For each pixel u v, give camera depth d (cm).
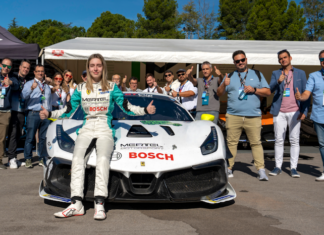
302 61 706
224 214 250
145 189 245
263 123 661
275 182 381
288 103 420
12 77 441
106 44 804
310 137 738
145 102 375
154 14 3078
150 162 246
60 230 209
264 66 1108
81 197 237
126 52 675
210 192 257
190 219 236
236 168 472
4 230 208
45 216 237
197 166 254
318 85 392
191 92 497
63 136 274
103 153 238
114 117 344
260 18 2898
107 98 256
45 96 453
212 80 454
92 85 259
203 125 315
